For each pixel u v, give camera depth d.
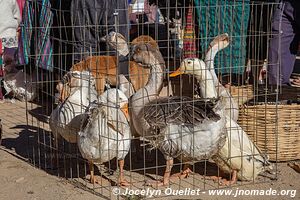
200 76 2.96
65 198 2.67
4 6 4.03
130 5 4.50
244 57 3.59
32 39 4.09
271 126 3.08
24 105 4.43
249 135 3.14
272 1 3.61
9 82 4.55
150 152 3.23
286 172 3.04
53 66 3.80
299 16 3.50
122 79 3.38
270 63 3.46
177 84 3.85
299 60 5.67
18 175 2.97
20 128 3.80
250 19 3.68
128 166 3.11
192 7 3.55
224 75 3.74
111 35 3.38
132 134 3.01
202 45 3.72
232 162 2.82
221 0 3.60
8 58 4.55
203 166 3.11
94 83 3.14
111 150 2.64
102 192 2.72
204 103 2.75
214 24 3.65
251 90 3.57
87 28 3.58
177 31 4.06
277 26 3.50
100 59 3.40
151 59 2.90
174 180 2.88
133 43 3.31
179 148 2.69
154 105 2.75
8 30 4.07
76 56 3.60
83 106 2.85
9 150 3.38
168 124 2.68
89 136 2.62
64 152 3.19
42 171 3.04
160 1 4.35
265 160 2.89
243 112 3.13
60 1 3.81
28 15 4.08
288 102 3.34
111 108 2.62
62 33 3.93
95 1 3.57
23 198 2.69
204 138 2.66
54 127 2.96
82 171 3.03
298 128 3.13
